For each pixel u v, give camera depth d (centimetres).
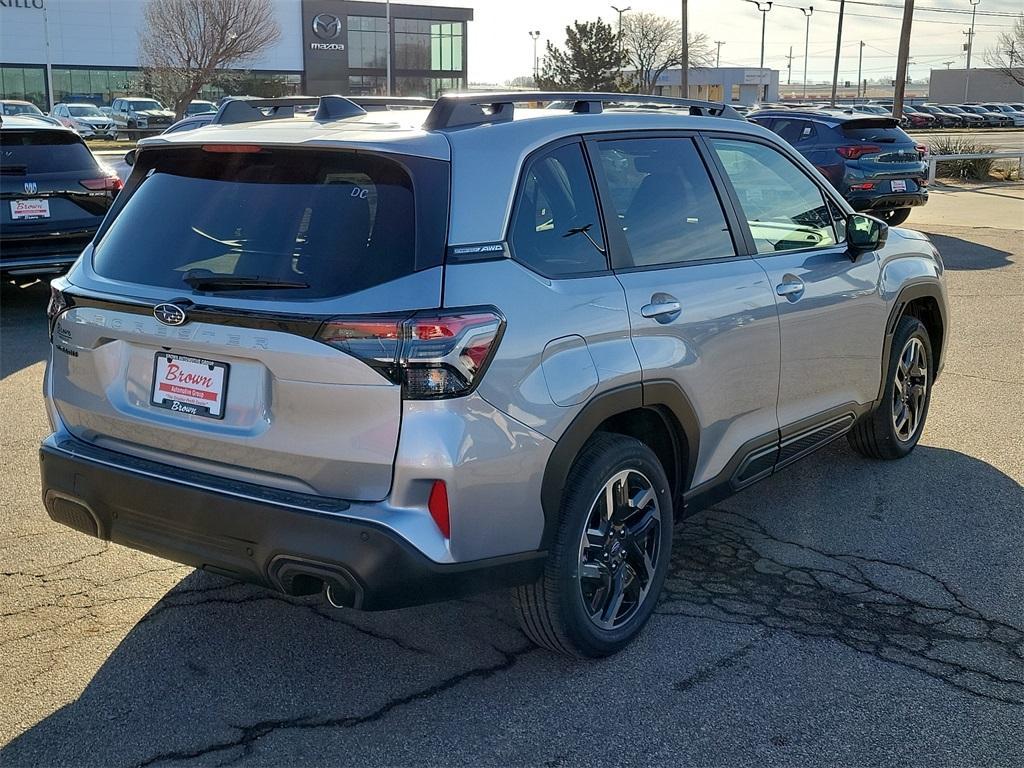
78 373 337
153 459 322
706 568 418
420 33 6825
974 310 948
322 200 303
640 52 6694
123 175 1125
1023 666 343
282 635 362
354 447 284
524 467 298
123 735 302
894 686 330
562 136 339
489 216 303
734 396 388
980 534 453
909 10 2875
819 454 563
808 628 368
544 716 313
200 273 306
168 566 418
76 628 365
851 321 461
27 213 882
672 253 370
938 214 1712
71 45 5922
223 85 5753
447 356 279
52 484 337
